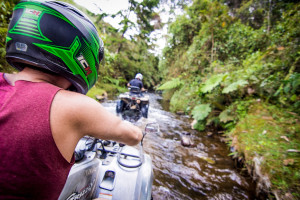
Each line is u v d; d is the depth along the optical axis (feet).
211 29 20.52
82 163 2.35
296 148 6.52
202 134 11.98
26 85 1.30
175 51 35.55
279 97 10.27
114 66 36.06
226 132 11.48
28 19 1.40
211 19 20.02
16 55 1.39
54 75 1.55
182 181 6.10
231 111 11.94
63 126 1.24
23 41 1.36
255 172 6.30
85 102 1.40
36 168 1.10
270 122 8.89
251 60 13.52
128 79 44.75
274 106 10.21
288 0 18.40
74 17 1.59
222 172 6.94
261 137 7.91
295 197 4.64
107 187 2.84
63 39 1.47
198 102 16.69
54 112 1.21
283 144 6.97
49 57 1.42
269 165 5.94
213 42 20.86
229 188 5.97
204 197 5.40
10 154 1.04
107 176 3.05
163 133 11.33
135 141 1.89
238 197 5.57
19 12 1.44
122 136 1.67
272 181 5.37
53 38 1.42
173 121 15.14
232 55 19.38
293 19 11.93
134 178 2.99
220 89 13.79
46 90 1.29
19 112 1.12
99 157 3.37
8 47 1.44
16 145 1.05
